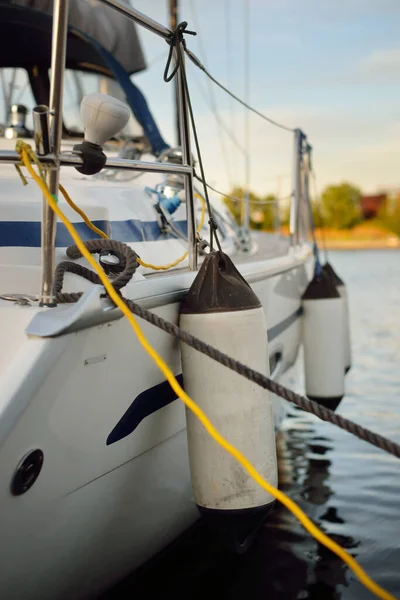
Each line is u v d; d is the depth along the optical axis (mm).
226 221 4340
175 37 2227
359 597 2555
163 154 3771
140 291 2121
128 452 2178
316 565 2795
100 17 4211
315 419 5031
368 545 2969
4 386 1696
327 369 4211
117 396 2062
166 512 2529
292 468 3977
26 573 1851
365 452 4250
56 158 1801
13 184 2559
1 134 3543
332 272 5191
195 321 2193
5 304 1901
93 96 1876
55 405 1800
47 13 3713
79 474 1958
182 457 2541
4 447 1657
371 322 10398
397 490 3609
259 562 2818
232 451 1643
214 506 2229
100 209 2521
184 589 2572
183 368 2256
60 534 1938
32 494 1787
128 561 2393
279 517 3283
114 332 1985
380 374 6602
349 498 3508
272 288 3439
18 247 2270
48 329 1754
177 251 2996
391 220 52469
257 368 2217
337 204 52688
